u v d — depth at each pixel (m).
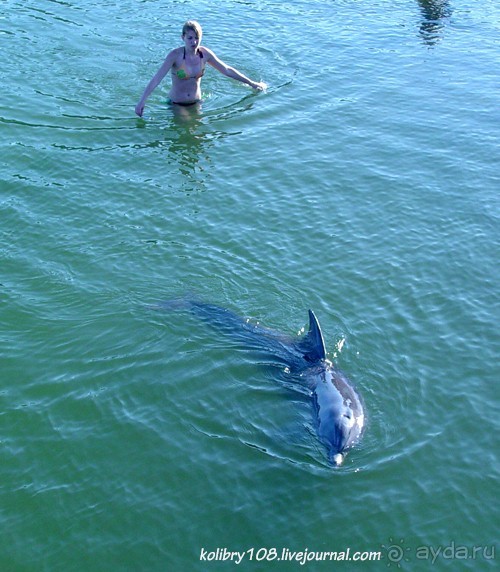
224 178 15.60
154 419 9.87
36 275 12.52
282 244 13.49
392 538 8.36
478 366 10.82
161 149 16.67
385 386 10.40
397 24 24.20
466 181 15.64
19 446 9.45
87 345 11.12
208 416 9.91
